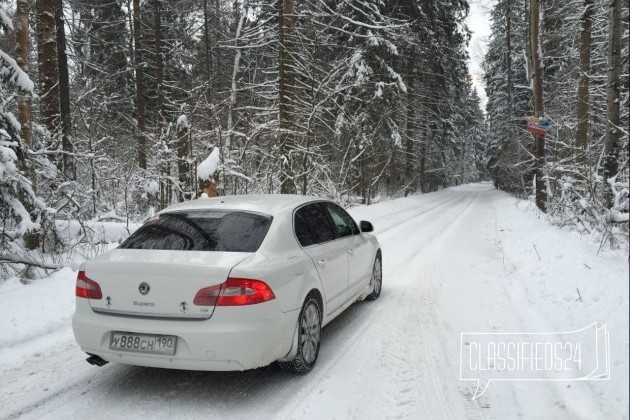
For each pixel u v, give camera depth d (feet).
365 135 71.46
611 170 34.35
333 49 72.69
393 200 97.30
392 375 14.57
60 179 35.27
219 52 80.89
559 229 36.40
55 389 13.83
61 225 33.45
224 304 12.26
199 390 13.70
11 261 24.48
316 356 15.37
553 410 12.05
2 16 26.48
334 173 70.08
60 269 25.59
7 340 17.03
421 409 12.45
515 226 48.98
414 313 20.77
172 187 48.21
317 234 17.21
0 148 23.79
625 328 14.26
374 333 18.33
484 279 26.91
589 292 18.44
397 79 76.59
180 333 12.25
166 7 75.97
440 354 16.10
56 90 38.91
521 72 107.65
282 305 13.33
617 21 34.17
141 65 71.05
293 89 56.03
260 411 12.45
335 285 17.31
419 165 139.44
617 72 34.24
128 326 12.70
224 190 44.04
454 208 85.76
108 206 44.01
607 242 27.45
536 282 23.41
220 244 13.91
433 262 32.48
